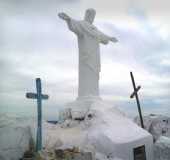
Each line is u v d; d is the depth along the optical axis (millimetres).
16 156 10930
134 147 14297
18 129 11477
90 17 19297
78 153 11508
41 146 11914
